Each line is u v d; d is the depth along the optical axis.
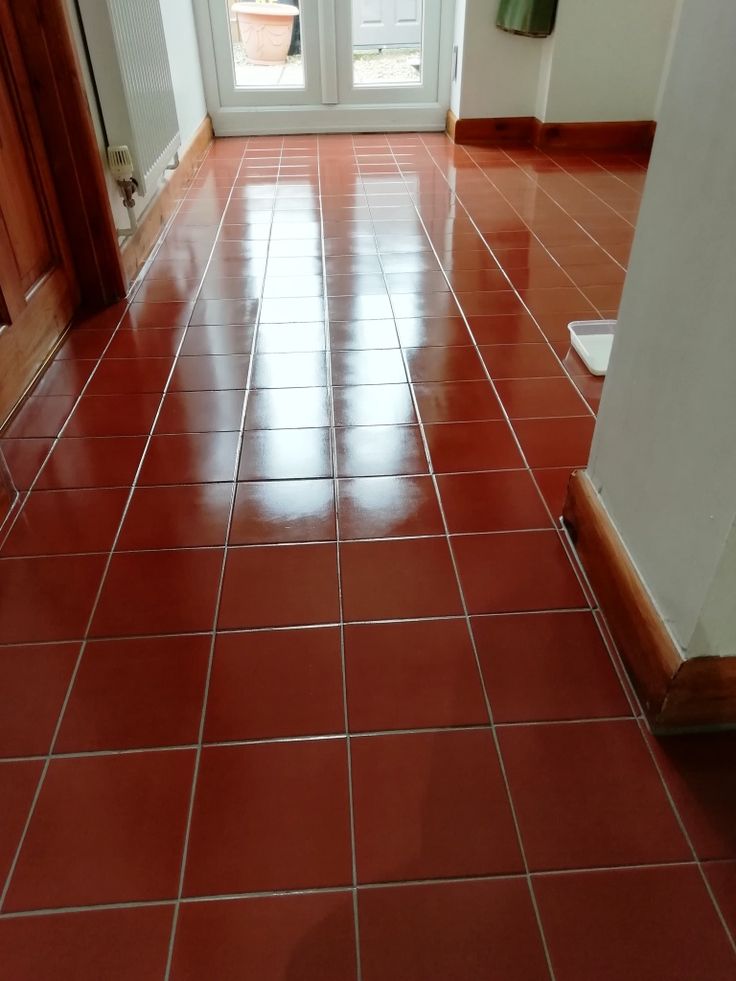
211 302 2.49
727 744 1.13
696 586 1.02
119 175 2.51
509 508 1.58
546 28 3.81
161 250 2.90
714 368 0.96
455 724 1.15
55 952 0.90
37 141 2.11
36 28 1.99
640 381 1.18
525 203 3.38
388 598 1.37
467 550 1.48
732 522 0.93
